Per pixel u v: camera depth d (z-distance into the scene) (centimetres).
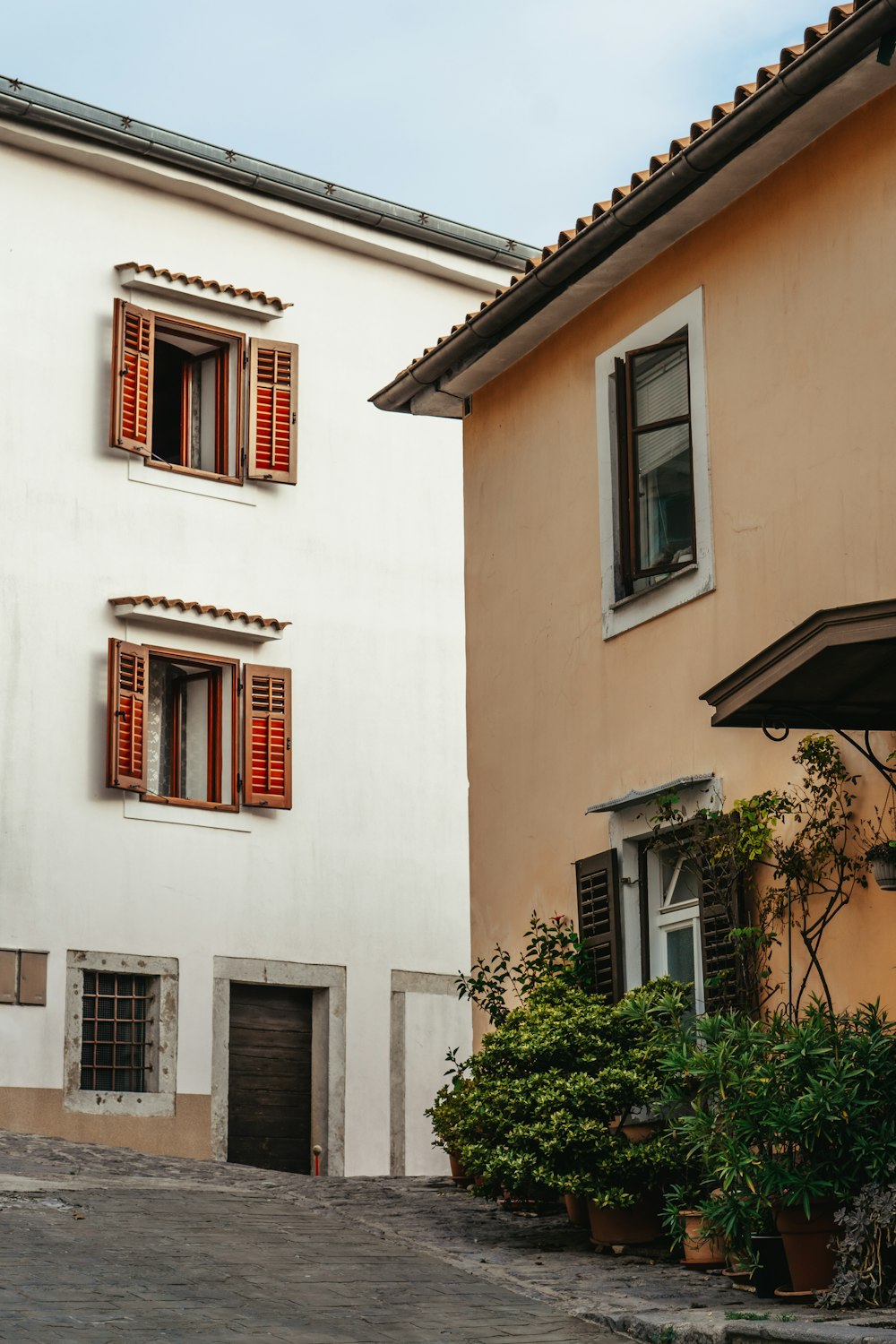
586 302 1347
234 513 1858
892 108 1070
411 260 2009
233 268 1895
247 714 1819
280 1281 894
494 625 1438
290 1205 1162
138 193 1841
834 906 1055
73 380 1770
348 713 1900
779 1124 886
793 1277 888
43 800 1688
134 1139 1689
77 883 1694
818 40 1039
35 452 1736
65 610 1730
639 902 1242
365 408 1972
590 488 1334
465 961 1934
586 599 1327
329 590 1911
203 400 1909
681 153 1148
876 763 998
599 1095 1034
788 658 925
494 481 1459
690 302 1236
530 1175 1032
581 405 1354
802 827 1086
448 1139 1308
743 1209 898
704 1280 948
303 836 1847
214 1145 1738
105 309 1800
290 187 1892
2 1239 930
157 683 1825
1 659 1684
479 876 1416
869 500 1065
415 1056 1881
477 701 1448
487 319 1375
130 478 1792
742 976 1098
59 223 1784
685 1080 1016
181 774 1825
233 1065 1778
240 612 1812
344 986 1845
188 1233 1002
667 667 1229
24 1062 1639
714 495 1196
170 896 1750
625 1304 884
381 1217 1145
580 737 1316
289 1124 1805
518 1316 858
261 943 1798
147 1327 769
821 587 1095
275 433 1884
